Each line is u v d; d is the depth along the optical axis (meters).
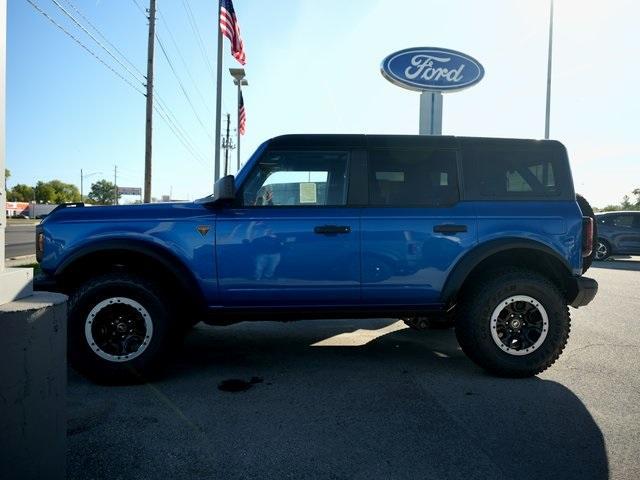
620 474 2.58
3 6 1.99
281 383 4.00
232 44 15.43
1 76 1.99
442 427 3.15
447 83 15.44
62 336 2.08
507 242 4.16
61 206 4.31
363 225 4.11
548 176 4.42
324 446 2.88
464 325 4.17
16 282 2.04
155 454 2.77
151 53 19.20
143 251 3.94
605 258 15.87
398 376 4.20
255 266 4.06
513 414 3.36
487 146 4.40
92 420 3.24
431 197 4.27
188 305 4.23
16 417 1.88
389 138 4.35
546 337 4.11
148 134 19.30
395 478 2.53
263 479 2.52
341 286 4.12
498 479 2.52
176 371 4.34
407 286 4.16
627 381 4.07
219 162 15.77
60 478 2.07
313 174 4.27
